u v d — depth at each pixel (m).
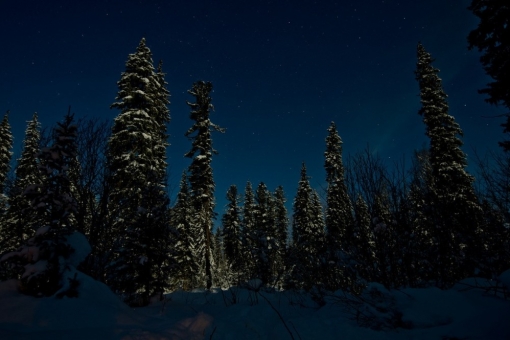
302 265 8.57
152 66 17.34
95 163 10.12
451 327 4.10
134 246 9.48
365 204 7.41
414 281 6.95
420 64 18.73
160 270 9.74
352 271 7.30
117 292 9.92
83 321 4.54
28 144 14.85
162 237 10.15
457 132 16.72
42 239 5.96
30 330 3.97
